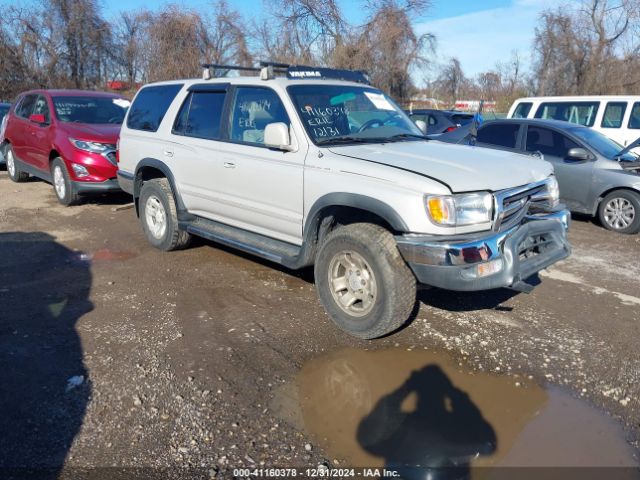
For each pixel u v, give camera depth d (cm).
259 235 536
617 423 339
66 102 966
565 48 2773
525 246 413
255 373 388
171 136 608
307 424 334
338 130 488
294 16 2469
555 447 317
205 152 557
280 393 365
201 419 336
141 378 377
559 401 360
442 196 380
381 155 438
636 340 439
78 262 618
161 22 2484
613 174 779
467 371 394
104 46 3086
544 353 418
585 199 816
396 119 552
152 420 334
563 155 837
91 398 354
